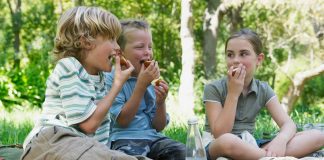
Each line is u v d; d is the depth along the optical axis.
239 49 3.37
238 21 16.33
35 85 11.13
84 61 2.85
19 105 10.60
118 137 3.29
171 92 13.65
